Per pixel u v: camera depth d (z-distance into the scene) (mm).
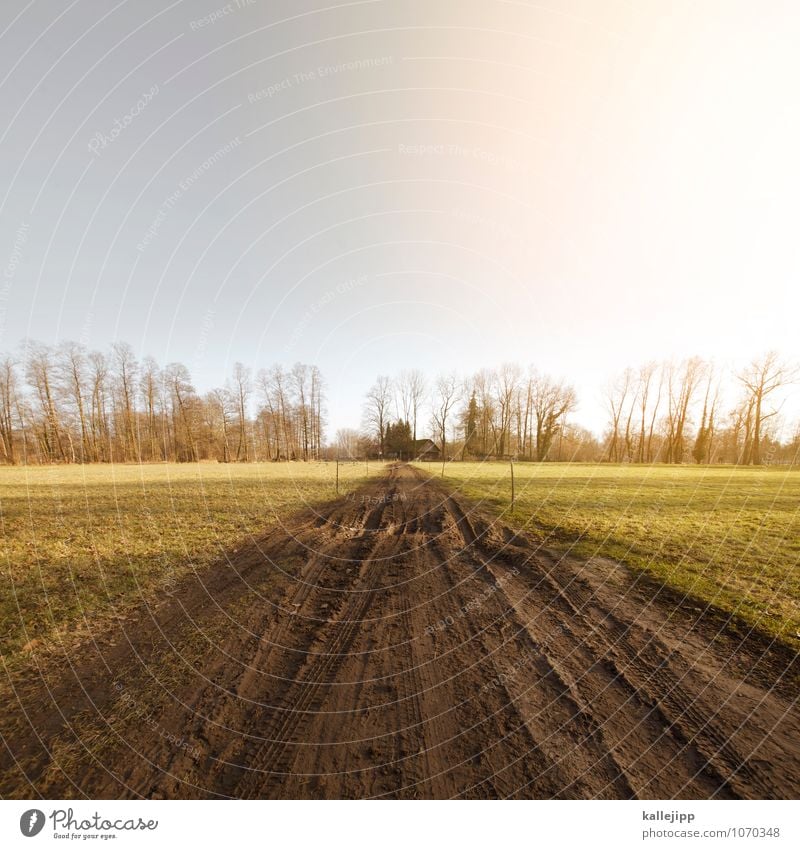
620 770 3002
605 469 28266
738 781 2916
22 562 7504
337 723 3490
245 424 39250
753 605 5480
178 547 8500
